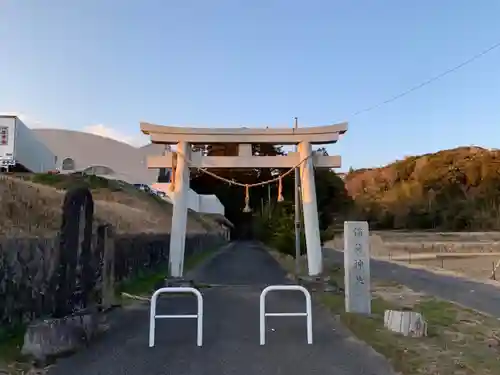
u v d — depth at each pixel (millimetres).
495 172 89375
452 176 92750
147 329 9969
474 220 83500
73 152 51594
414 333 9141
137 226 23391
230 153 20359
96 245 11195
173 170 17391
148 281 17500
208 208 68750
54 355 7465
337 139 17469
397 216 87750
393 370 6895
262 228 55375
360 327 9766
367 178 117688
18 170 29141
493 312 13273
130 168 53344
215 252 46438
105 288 11891
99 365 7148
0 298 7781
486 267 31250
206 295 15484
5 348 7301
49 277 9523
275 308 12781
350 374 6719
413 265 33188
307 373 6777
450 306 13500
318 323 10719
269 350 8164
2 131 26641
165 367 7086
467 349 8047
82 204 9844
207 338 9125
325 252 46719
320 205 38688
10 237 8711
